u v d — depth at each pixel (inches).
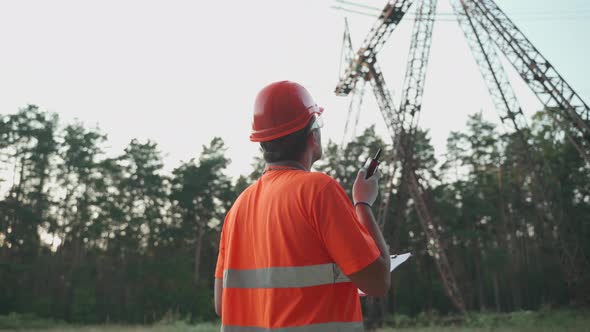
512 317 1343.5
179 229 2228.1
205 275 2335.1
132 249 2149.4
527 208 2311.8
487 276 2345.0
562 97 1129.4
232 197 2418.8
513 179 2351.1
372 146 2331.4
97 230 2018.9
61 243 2118.6
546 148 2053.4
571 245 1441.9
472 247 2370.8
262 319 47.8
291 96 55.9
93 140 2255.2
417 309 2225.6
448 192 2491.4
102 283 2044.8
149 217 2218.3
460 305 1364.4
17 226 2031.3
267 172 55.8
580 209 1947.6
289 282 45.6
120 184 2273.6
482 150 2583.7
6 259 1964.8
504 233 2433.6
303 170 55.6
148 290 1984.5
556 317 1328.7
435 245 1403.8
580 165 2001.7
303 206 46.6
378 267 44.4
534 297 2262.6
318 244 46.2
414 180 1338.6
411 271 2271.2
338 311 45.0
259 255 49.8
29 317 1760.6
